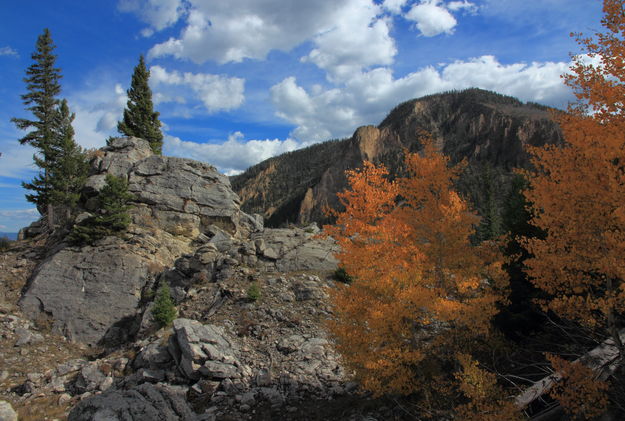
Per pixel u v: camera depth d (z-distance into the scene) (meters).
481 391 9.05
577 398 8.21
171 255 28.77
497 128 199.12
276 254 27.48
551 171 9.08
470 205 11.91
